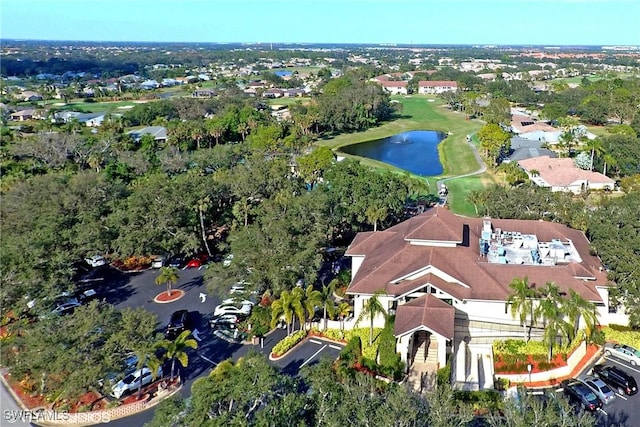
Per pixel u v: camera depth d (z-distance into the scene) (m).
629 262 55.56
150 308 61.31
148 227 69.88
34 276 54.69
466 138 174.88
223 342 54.28
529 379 47.09
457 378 47.59
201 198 75.62
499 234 65.25
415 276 54.56
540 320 54.09
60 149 123.06
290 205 73.38
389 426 32.28
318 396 35.06
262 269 58.97
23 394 45.38
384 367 47.44
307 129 182.12
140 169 114.06
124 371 44.66
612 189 112.38
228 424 31.86
